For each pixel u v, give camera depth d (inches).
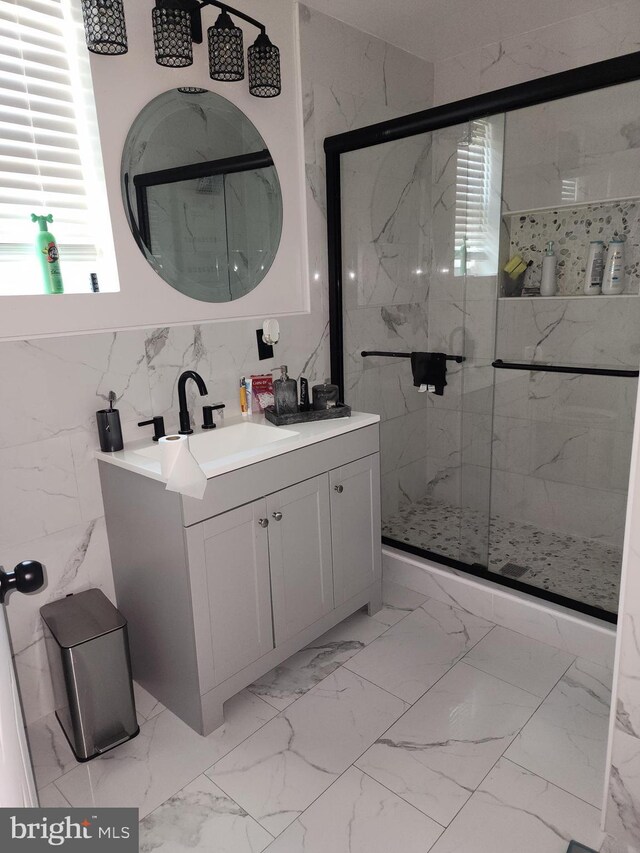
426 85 118.3
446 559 102.0
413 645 88.0
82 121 73.0
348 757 67.7
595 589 90.7
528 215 99.9
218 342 88.4
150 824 60.1
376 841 57.6
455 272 106.0
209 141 83.7
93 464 76.2
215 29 74.1
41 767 67.7
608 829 56.2
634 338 95.2
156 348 80.7
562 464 108.2
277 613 78.0
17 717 38.6
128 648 69.6
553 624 85.9
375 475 91.7
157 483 66.7
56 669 70.4
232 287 89.6
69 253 74.7
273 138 92.3
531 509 114.4
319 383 106.3
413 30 103.1
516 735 70.1
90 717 67.7
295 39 92.8
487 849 56.4
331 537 85.0
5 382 67.1
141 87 75.2
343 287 105.3
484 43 109.4
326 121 99.0
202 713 70.4
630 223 92.6
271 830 59.1
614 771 54.2
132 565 75.5
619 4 94.2
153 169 78.0
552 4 94.7
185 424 81.2
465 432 106.7
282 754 68.4
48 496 72.5
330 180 100.0
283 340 98.4
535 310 102.0
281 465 75.2
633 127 86.8
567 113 89.8
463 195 101.4
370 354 112.0
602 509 105.2
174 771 66.5
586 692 77.0
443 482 121.2
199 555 66.8
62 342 71.1
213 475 66.7
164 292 81.0
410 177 106.3
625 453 100.3
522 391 109.0
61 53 70.4
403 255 111.0
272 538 75.6
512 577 95.7
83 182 74.3
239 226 89.4
